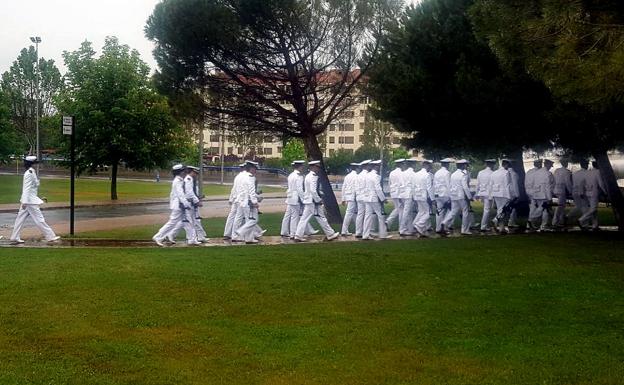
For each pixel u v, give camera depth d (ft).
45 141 250.37
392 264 40.63
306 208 55.57
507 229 66.08
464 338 24.70
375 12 70.74
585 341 24.29
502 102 59.98
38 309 28.19
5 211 88.38
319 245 50.65
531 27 35.17
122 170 249.55
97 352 22.62
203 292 31.99
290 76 71.36
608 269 39.22
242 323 26.63
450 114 65.51
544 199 64.54
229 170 257.55
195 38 65.41
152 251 46.24
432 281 35.22
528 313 28.37
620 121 53.31
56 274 36.06
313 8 68.85
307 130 75.46
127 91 122.01
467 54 64.08
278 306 29.50
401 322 26.86
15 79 245.86
